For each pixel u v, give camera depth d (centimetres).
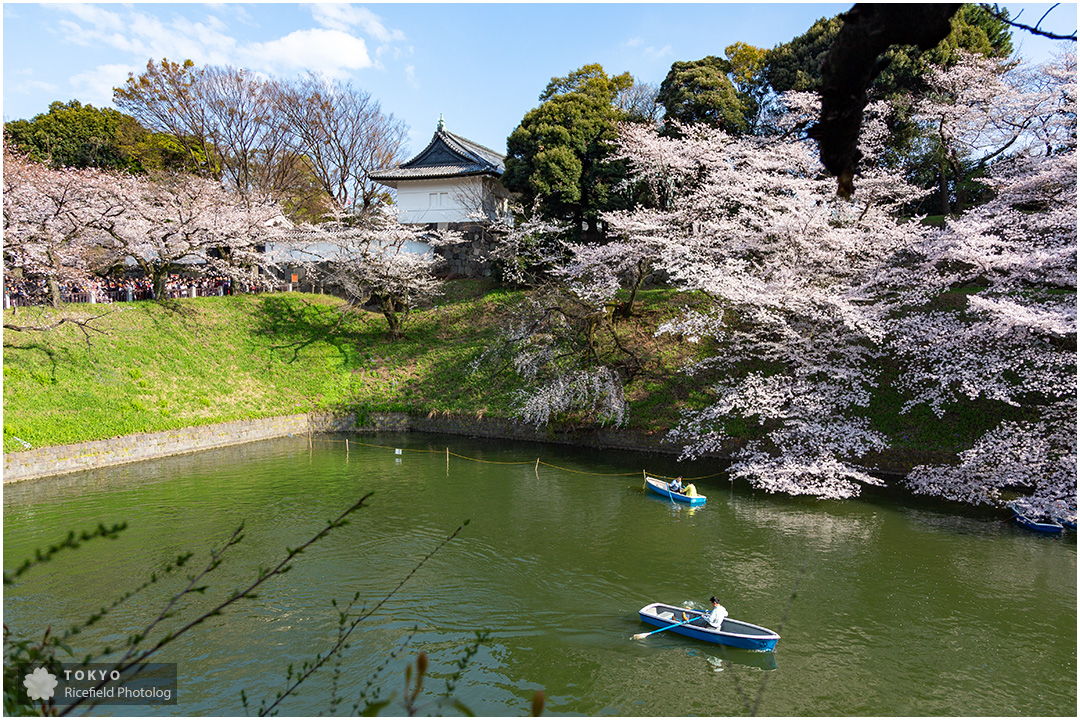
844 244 1984
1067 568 1322
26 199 2288
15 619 1098
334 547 1448
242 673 964
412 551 1433
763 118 3353
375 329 3297
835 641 1068
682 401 2366
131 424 2180
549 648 1052
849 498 1783
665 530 1564
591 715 883
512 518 1647
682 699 919
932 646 1050
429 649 1046
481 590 1252
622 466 2130
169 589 1227
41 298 2580
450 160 3759
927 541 1474
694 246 2291
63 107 4453
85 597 1188
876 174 2384
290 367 2897
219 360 2747
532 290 3077
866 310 1956
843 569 1330
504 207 3738
